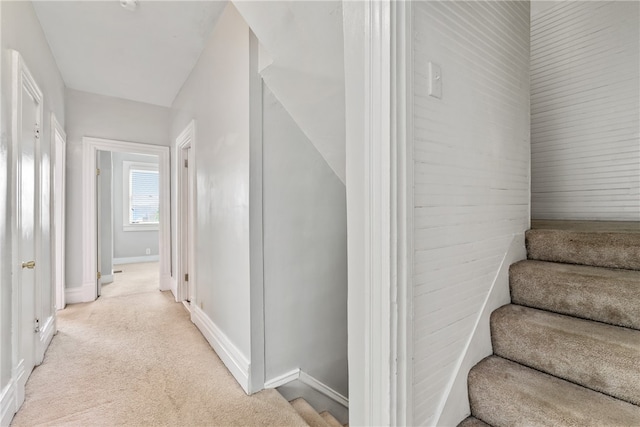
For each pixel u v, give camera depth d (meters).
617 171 2.15
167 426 1.53
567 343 1.01
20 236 1.70
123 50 2.72
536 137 2.55
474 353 1.11
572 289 1.18
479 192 1.14
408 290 0.80
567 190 2.39
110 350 2.36
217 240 2.37
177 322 2.96
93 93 3.62
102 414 1.61
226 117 2.17
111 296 3.84
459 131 1.02
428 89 0.89
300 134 2.02
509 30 1.35
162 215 4.08
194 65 2.98
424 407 0.89
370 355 0.81
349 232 0.88
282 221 1.95
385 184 0.77
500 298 1.28
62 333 2.67
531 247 1.50
